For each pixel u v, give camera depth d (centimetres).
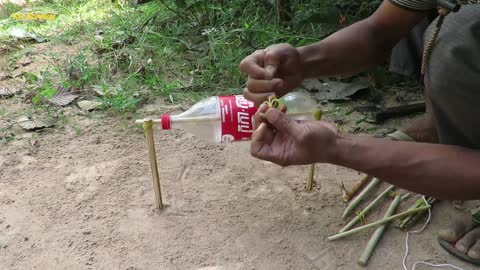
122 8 334
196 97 235
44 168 191
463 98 126
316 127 118
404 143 123
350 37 157
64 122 218
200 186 183
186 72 255
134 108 226
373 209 173
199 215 170
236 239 160
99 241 159
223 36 276
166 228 164
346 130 212
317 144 118
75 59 257
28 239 160
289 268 150
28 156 197
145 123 160
